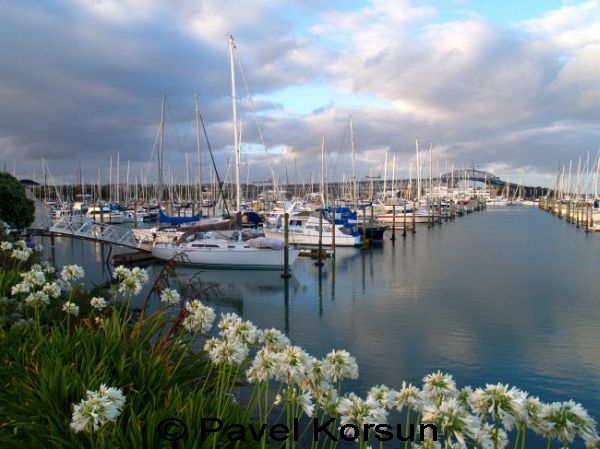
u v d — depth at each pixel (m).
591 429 2.77
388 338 14.84
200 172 44.03
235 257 27.98
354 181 57.44
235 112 31.84
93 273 26.98
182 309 6.75
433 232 55.44
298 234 39.91
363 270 28.64
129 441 3.67
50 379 4.15
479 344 14.20
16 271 9.01
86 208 74.69
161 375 4.87
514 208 128.62
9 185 31.92
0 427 3.96
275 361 3.74
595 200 76.94
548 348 13.82
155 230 35.00
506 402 2.82
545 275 26.38
